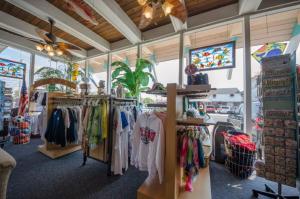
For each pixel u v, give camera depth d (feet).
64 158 9.45
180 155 5.16
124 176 7.29
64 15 11.35
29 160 9.05
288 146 5.42
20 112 13.70
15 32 13.53
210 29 10.86
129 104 9.04
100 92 8.96
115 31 14.02
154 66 12.17
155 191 5.34
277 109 5.68
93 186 6.41
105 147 8.43
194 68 5.51
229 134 8.68
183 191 5.57
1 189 4.23
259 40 10.69
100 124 7.59
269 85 5.88
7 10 11.39
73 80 13.83
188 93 5.86
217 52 10.14
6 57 14.99
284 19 9.41
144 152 5.67
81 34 12.87
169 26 12.15
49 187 6.28
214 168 8.41
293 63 5.48
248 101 8.90
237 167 7.53
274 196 5.62
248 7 8.70
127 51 16.10
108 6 9.30
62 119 9.51
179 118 5.11
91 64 19.84
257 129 7.62
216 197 5.91
